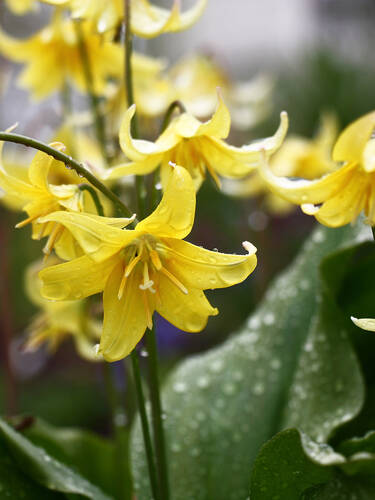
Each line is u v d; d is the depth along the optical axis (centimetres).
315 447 33
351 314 44
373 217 32
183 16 38
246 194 59
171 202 31
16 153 51
